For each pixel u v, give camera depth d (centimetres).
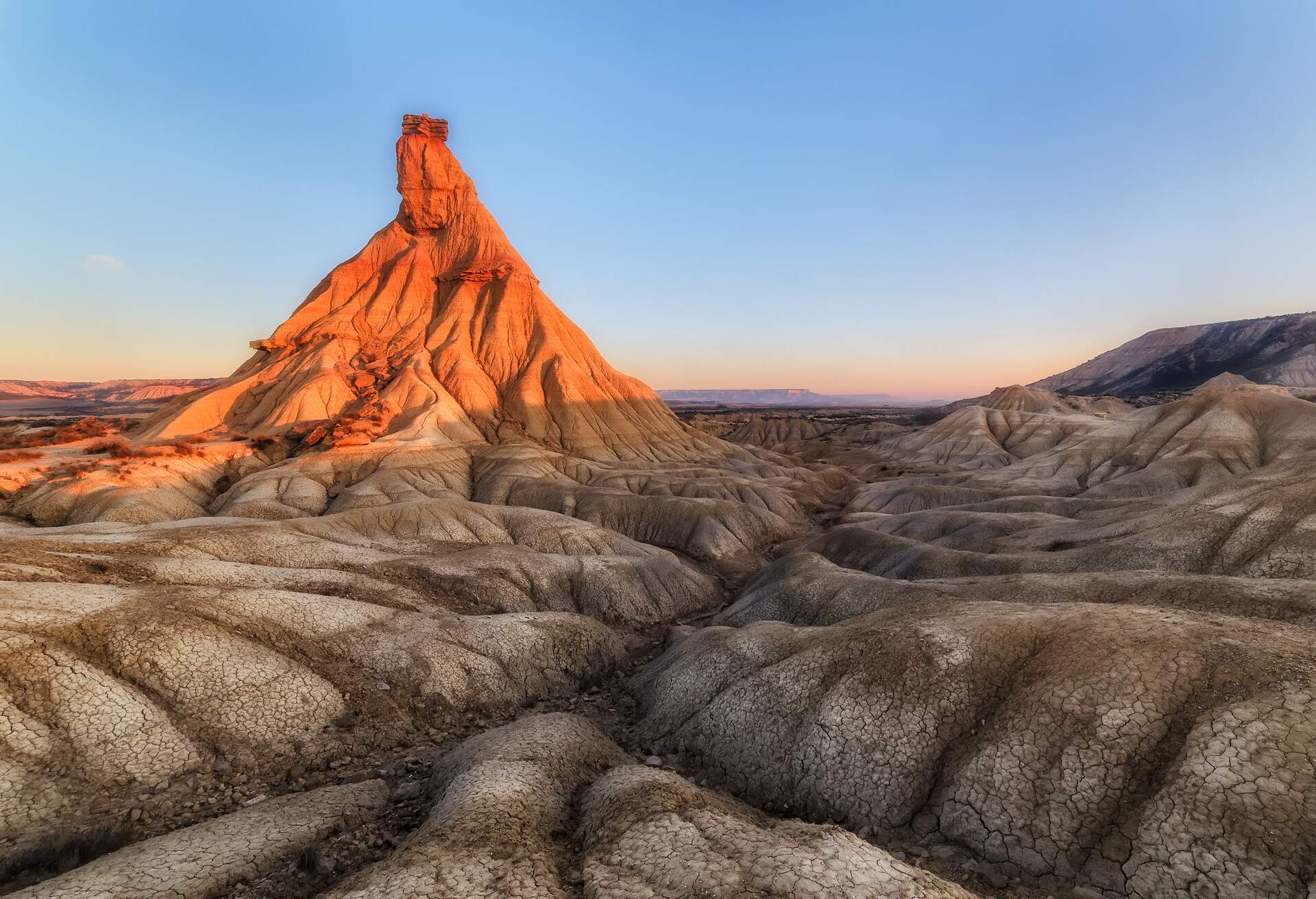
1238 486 3931
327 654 2478
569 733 2042
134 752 1759
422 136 13800
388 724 2259
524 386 10912
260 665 2202
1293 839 1092
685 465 10062
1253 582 2267
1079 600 2594
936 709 1709
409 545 4325
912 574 4262
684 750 2167
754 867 1123
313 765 1972
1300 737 1225
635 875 1154
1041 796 1385
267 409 9612
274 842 1417
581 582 4197
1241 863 1099
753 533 6838
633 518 6969
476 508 5578
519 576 4009
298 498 6800
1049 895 1219
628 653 3469
